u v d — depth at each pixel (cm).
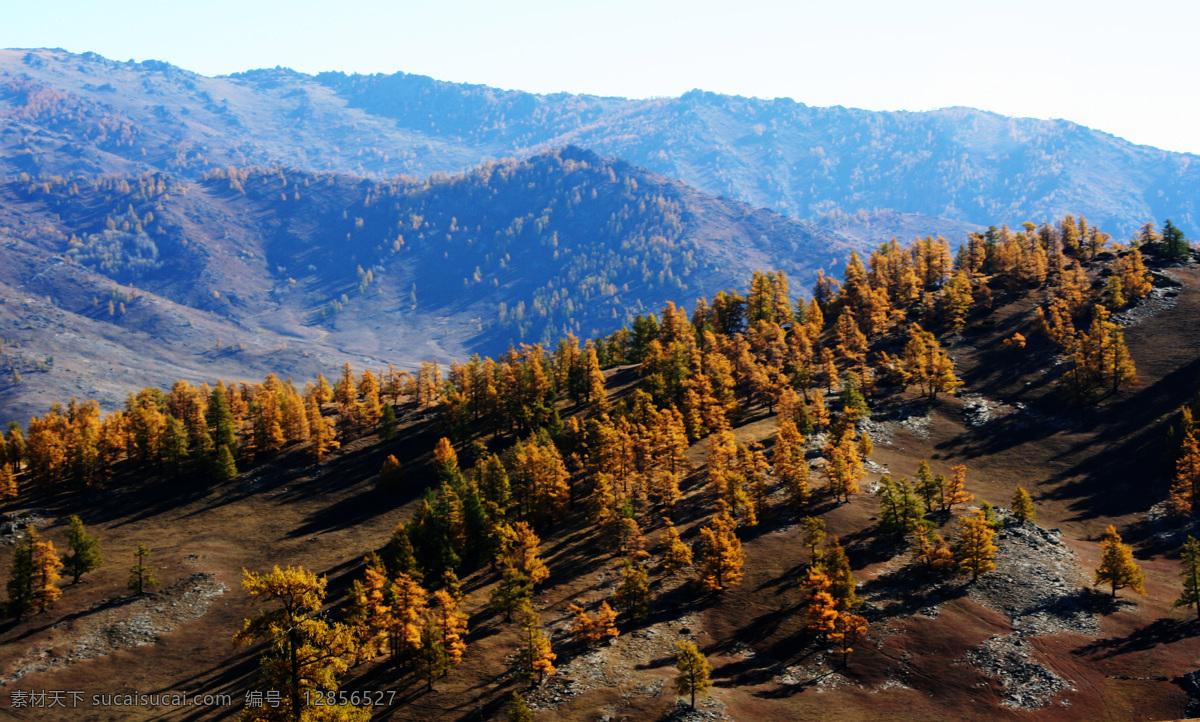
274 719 2680
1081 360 14475
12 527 13175
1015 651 7550
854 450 11481
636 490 11575
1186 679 6869
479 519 10888
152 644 9575
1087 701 6844
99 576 11325
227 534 12900
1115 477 12281
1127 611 8112
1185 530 10606
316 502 13962
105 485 14938
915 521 9462
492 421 15662
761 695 7244
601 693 7212
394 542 10294
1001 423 14275
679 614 8644
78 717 8062
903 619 8169
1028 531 10062
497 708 7162
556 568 9994
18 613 10050
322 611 9906
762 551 9694
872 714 6906
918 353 15500
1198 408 13000
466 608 9194
